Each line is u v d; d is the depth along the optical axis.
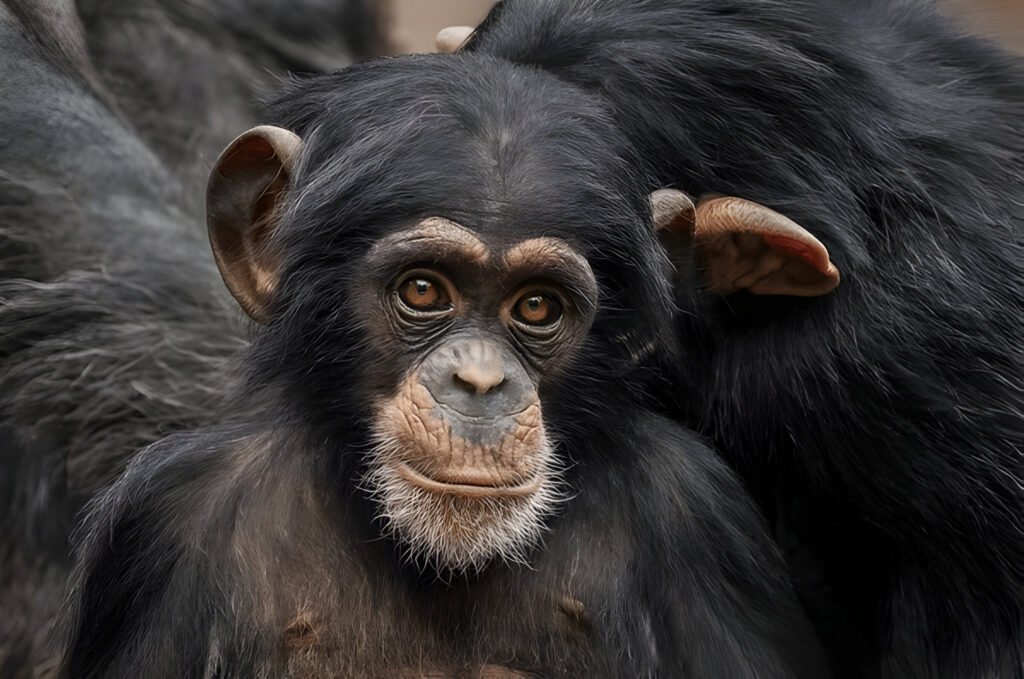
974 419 11.07
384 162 10.14
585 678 10.86
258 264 11.02
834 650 12.93
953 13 13.92
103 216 16.48
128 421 16.06
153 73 19.81
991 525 11.17
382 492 10.16
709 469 11.53
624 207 10.56
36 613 15.77
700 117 11.62
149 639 10.52
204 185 18.83
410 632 10.73
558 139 10.29
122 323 16.16
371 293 10.17
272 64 21.70
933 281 11.28
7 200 15.68
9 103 15.84
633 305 10.88
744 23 12.04
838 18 12.30
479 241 9.80
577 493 11.08
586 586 10.98
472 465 9.73
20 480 15.88
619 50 11.70
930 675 11.64
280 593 10.70
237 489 10.89
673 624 10.95
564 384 10.77
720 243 11.14
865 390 11.10
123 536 10.90
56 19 16.73
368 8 23.53
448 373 9.82
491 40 12.22
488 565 10.82
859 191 11.51
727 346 11.77
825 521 12.22
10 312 15.64
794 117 11.59
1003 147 12.27
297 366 10.80
